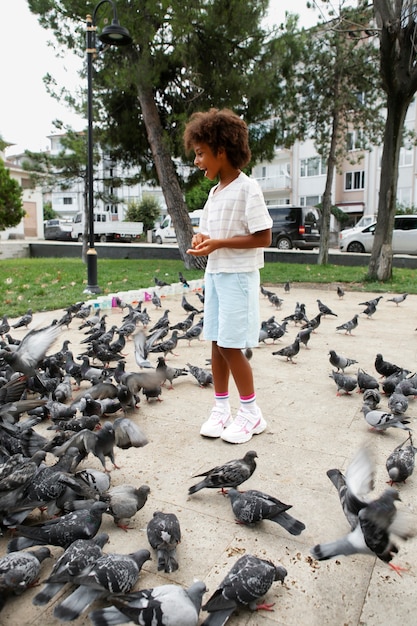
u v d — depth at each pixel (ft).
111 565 7.93
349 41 60.70
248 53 55.93
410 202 132.05
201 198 161.48
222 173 13.75
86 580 7.70
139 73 51.39
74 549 8.26
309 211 97.71
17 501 9.82
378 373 20.86
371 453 9.31
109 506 9.87
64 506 10.00
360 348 25.23
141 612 7.06
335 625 7.60
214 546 9.48
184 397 18.06
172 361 23.06
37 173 68.03
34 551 8.87
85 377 18.80
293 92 62.44
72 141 63.57
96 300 37.06
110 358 21.30
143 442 11.93
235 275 13.26
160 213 171.01
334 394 18.28
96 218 155.33
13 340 24.43
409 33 43.29
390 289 45.75
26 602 8.20
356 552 8.04
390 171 48.47
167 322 27.04
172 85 61.46
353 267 66.54
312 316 34.35
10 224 80.28
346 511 9.02
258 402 17.35
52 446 12.29
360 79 62.23
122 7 48.52
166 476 12.16
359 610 7.89
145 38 49.29
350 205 143.33
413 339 27.12
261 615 7.82
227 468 10.86
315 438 14.25
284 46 55.21
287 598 8.16
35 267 65.05
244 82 53.52
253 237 13.08
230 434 13.88
